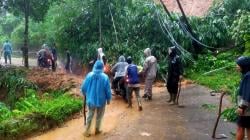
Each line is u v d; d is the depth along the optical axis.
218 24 20.42
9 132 9.39
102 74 9.58
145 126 10.16
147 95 13.62
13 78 16.45
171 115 11.29
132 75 12.09
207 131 9.65
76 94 13.66
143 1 20.11
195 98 13.60
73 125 10.63
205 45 19.44
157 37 19.09
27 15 20.34
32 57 31.50
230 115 10.73
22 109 12.62
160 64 17.98
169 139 9.05
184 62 18.38
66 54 22.14
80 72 20.67
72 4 20.98
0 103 13.95
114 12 20.09
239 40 17.55
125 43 18.80
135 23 19.58
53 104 11.51
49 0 21.05
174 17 20.06
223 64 18.33
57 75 17.34
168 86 12.73
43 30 31.09
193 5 26.03
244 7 21.02
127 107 12.45
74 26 20.84
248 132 7.23
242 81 7.04
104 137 9.38
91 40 20.36
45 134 9.91
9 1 20.62
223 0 21.58
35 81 16.11
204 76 17.33
